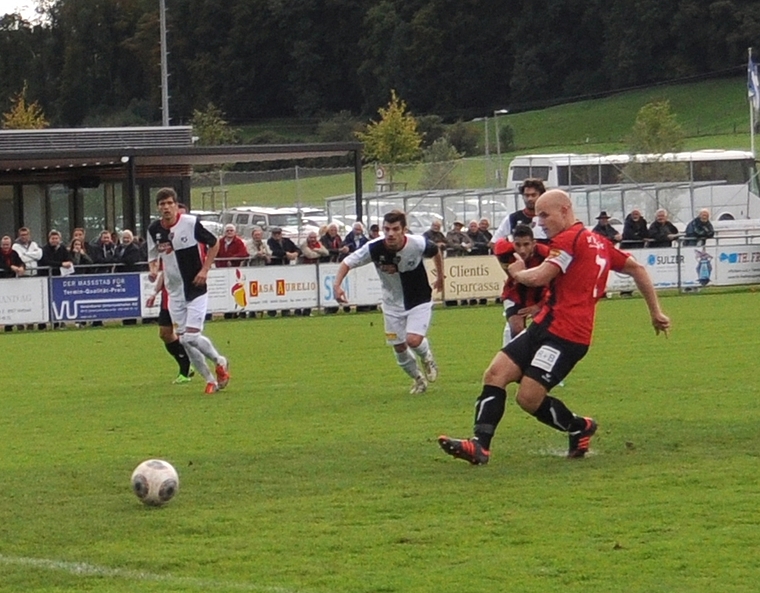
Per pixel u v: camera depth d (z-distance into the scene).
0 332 41.00
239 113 154.25
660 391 21.20
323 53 154.00
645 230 50.09
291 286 45.28
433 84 150.50
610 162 75.12
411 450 16.19
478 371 25.52
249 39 153.25
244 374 26.27
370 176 104.12
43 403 22.47
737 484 13.59
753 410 18.83
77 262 43.94
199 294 23.09
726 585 10.01
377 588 10.12
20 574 10.73
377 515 12.58
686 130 128.38
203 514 12.80
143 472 13.23
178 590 10.18
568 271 14.66
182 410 20.91
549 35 151.25
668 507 12.58
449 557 10.98
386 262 21.72
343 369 26.72
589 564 10.66
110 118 151.50
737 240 58.56
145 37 154.12
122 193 54.44
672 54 145.88
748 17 139.62
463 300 47.31
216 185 76.69
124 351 33.06
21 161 47.72
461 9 150.75
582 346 14.76
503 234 19.83
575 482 13.89
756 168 77.31
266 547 11.45
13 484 14.59
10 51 164.62
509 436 17.03
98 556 11.28
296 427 18.50
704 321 35.56
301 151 51.53
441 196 57.81
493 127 134.38
